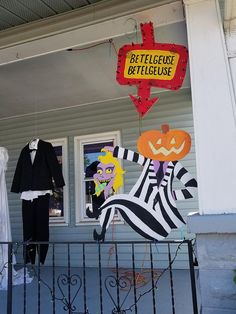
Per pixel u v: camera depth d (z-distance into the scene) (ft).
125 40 11.43
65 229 18.02
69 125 18.83
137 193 7.96
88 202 17.90
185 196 7.67
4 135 20.11
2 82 15.12
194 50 8.00
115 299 11.25
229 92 7.64
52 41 10.19
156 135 7.99
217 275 6.98
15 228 19.19
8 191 19.61
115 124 17.85
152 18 9.13
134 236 16.61
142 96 8.37
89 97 17.53
